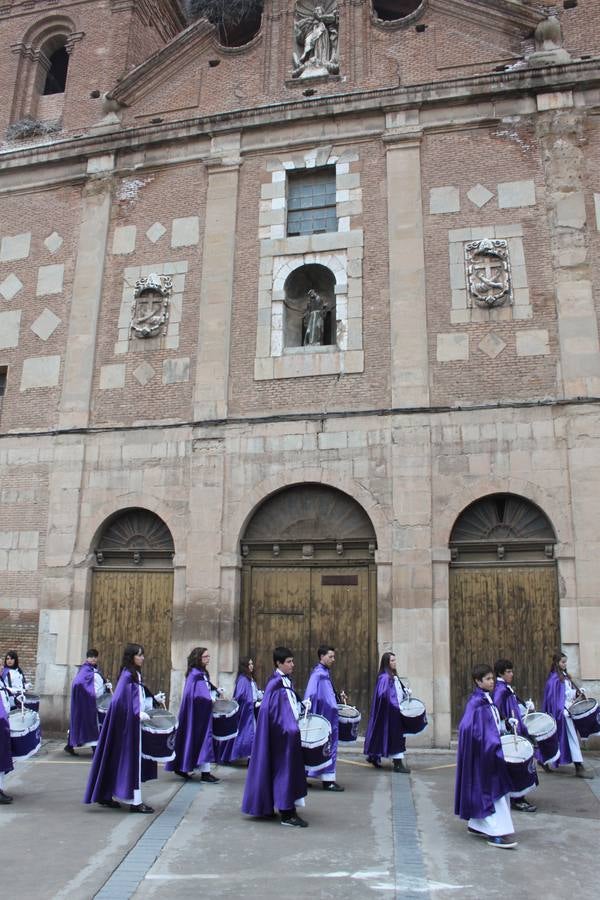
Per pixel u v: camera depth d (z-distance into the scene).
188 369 16.20
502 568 14.06
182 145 17.75
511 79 15.98
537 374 14.48
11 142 19.61
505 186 15.64
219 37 19.27
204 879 6.70
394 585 14.07
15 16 20.86
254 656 14.74
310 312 16.17
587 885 6.65
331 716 10.24
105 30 19.91
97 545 15.98
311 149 16.95
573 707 11.02
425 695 13.52
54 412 16.81
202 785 10.23
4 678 12.59
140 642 15.32
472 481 14.23
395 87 16.55
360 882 6.62
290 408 15.41
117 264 17.41
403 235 15.74
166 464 15.75
